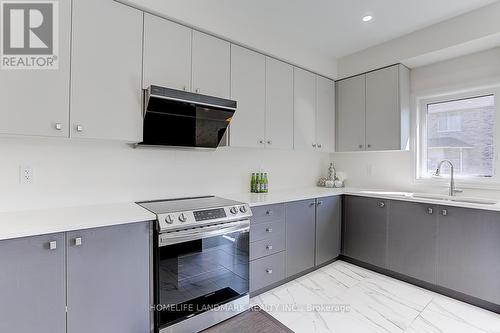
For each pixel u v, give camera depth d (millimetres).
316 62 3068
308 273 2760
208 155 2564
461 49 2451
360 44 2910
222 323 1924
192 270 1793
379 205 2744
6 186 1661
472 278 2135
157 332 1662
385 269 2719
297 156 3404
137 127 1835
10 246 1230
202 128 2152
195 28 2090
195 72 2094
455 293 2246
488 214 2055
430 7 2205
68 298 1375
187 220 1740
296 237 2570
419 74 2914
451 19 2385
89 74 1642
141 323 1613
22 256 1257
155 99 1774
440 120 2848
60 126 1549
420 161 2963
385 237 2697
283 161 3248
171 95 1817
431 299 2244
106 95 1704
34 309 1288
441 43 2451
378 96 2961
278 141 2721
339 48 3004
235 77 2355
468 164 2652
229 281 1983
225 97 2279
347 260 3084
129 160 2107
